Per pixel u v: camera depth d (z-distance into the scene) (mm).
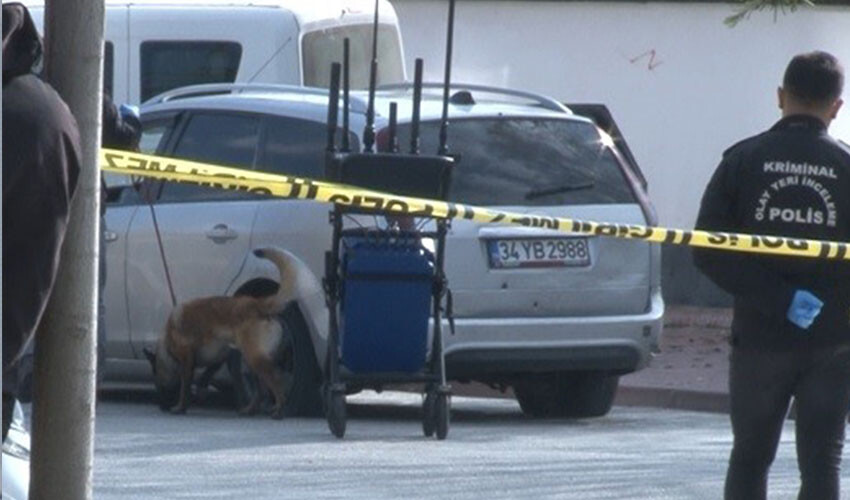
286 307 43469
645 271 44781
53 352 17656
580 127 45188
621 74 74312
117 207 47125
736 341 25719
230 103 46219
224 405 47938
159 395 46500
